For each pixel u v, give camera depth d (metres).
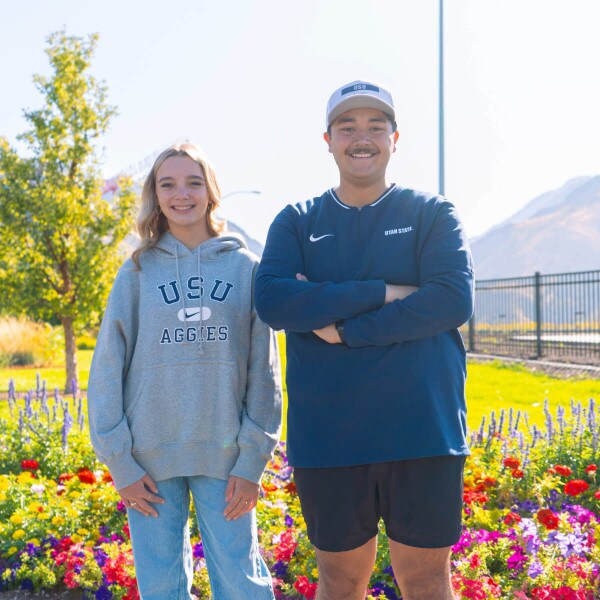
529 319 22.58
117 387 2.74
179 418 2.74
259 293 2.62
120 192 16.05
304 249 2.71
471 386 12.48
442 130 15.46
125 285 2.86
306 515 2.57
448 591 2.50
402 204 2.63
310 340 2.57
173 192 2.88
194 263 2.88
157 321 2.79
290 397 2.59
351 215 2.65
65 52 15.52
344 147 2.64
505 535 3.83
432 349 2.50
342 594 2.58
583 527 3.90
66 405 6.17
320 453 2.47
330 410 2.48
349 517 2.48
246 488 2.76
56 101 15.49
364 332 2.42
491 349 20.30
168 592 2.71
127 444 2.70
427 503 2.41
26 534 4.33
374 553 2.60
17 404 6.70
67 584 3.93
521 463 5.02
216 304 2.82
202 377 2.77
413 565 2.47
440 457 2.42
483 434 5.84
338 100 2.66
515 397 10.97
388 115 2.67
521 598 3.21
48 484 5.07
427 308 2.41
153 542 2.72
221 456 2.77
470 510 4.30
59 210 15.00
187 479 2.84
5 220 15.29
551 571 3.41
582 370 13.97
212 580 2.83
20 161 15.40
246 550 2.77
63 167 15.79
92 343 29.22
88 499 4.80
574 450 5.38
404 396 2.44
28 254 15.45
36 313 15.84
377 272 2.58
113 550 4.03
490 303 22.95
